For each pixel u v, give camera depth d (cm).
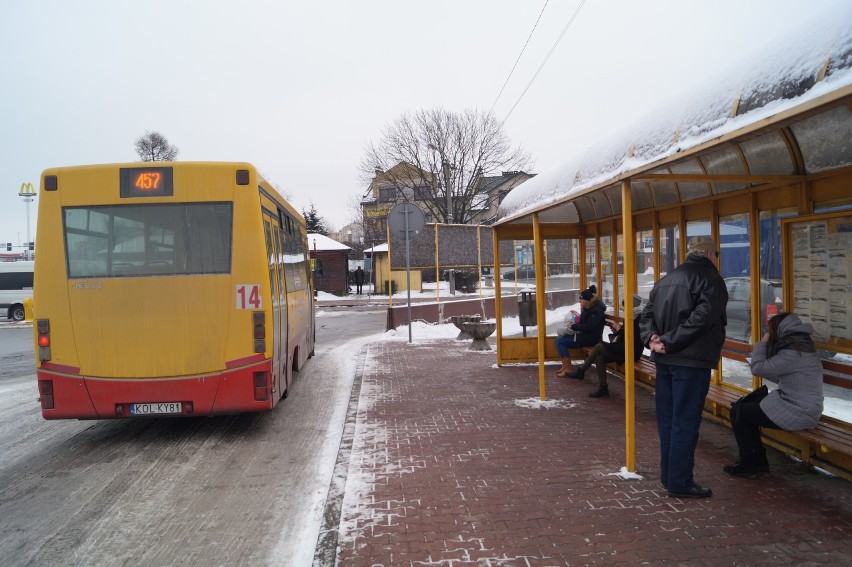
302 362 1045
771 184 575
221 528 444
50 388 645
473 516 433
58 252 647
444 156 3741
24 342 1906
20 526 459
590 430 646
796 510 426
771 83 390
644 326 469
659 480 491
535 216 782
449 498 468
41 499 516
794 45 382
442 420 710
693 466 467
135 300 648
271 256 715
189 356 652
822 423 497
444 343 1434
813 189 529
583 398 799
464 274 3597
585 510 437
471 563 365
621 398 796
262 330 661
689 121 469
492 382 926
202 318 654
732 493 459
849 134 475
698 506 436
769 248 588
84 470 594
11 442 708
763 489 465
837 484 473
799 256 549
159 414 653
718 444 579
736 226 638
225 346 656
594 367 1016
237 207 664
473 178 3819
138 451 655
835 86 308
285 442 673
